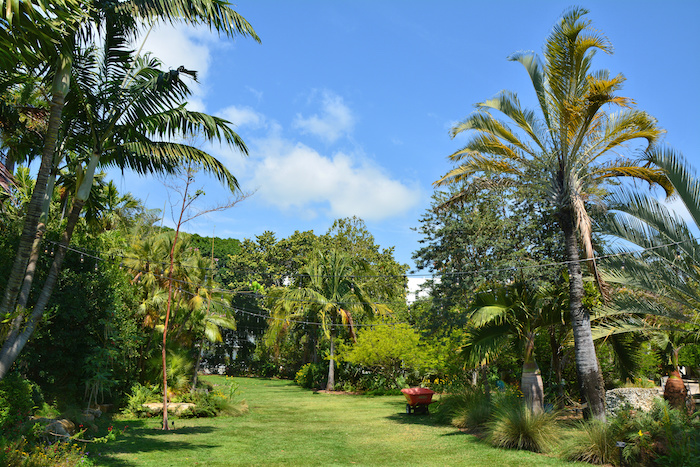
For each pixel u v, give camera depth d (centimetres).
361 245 4325
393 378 2734
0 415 889
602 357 1692
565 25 1100
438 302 1983
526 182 1335
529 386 1243
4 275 1177
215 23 992
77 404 1453
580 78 1144
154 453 992
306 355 3847
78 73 1027
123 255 1834
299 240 4731
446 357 1923
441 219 1970
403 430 1388
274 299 3109
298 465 931
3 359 859
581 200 1161
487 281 1803
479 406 1388
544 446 1036
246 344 4556
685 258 996
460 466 924
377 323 2842
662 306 1052
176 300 2017
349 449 1106
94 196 1470
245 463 938
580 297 1181
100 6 962
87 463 821
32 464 739
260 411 1905
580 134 1167
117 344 1532
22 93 1180
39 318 934
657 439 885
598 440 943
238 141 1209
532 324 1301
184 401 1777
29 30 698
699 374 2066
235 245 5597
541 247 1781
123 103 1077
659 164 1017
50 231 1394
